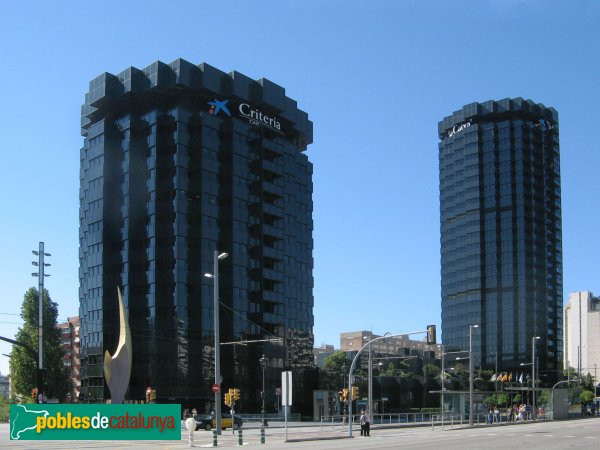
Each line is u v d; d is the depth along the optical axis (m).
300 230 134.25
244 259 119.25
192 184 116.19
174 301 109.38
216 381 45.88
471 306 197.00
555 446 35.59
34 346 100.44
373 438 47.22
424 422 75.25
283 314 125.31
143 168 117.56
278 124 132.00
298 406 125.06
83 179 123.44
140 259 113.75
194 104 122.06
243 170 122.00
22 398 103.62
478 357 192.75
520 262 191.88
